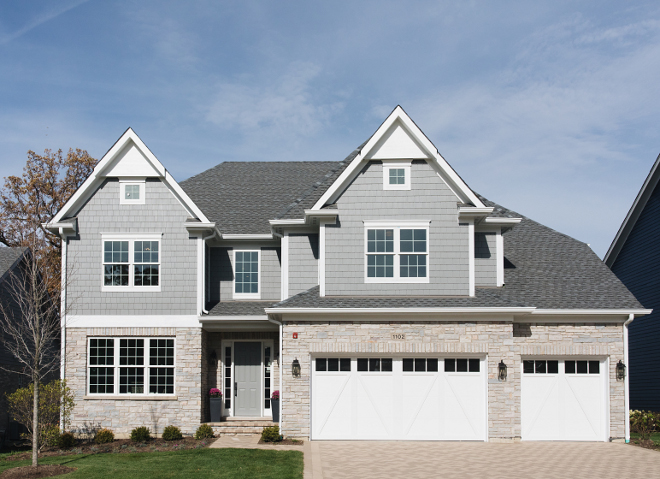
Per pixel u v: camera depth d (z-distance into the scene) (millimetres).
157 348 19703
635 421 20594
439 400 17922
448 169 18953
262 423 19375
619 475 13570
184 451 15656
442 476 13266
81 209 20203
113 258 20047
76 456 15586
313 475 13141
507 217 20297
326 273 18969
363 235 19109
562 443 17953
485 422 17672
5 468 14266
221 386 20750
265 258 21859
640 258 27000
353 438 17781
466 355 18016
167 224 20188
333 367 18125
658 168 25141
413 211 19156
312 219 19438
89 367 19547
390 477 13102
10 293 22891
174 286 19906
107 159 20016
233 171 27344
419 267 18984
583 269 21391
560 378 18859
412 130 19062
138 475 13031
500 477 13227
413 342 17906
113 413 19250
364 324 18031
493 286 20344
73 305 19719
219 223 22312
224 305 21016
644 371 26109
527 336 18859
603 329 18906
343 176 18969
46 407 17422
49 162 35375
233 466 13820
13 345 22906
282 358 17953
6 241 33625
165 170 20078
